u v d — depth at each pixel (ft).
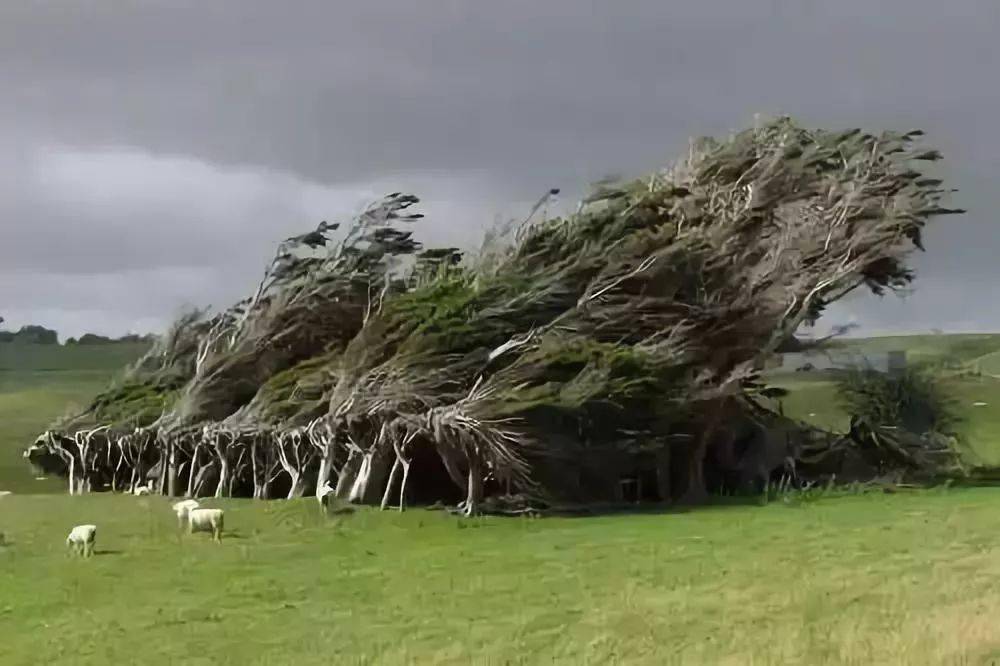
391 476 149.38
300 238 200.44
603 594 75.15
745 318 166.09
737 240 173.47
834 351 184.44
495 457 139.95
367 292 191.93
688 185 181.57
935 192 178.50
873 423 190.90
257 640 62.95
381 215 198.18
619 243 163.02
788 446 181.16
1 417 294.05
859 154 181.98
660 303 160.66
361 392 153.38
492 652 58.18
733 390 162.30
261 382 195.62
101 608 72.59
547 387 142.72
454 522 128.26
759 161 179.73
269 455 175.73
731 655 54.85
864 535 106.93
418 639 62.23
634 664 54.49
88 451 211.00
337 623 67.10
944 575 79.10
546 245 168.76
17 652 60.95
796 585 76.07
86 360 398.01
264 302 200.34
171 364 226.99
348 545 105.09
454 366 152.05
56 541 108.78
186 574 86.33
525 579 82.38
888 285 180.65
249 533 116.26
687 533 112.88
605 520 129.80
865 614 64.13
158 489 194.08
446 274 172.96
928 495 157.07
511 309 157.99
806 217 176.35
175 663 58.18
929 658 50.55
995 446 230.27
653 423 155.94
